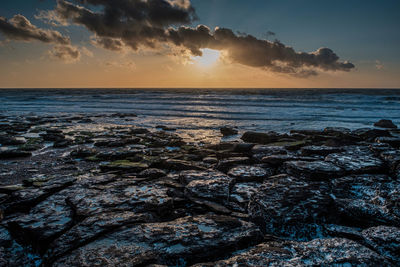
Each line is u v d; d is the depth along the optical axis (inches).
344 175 254.8
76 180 262.7
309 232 166.7
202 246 136.1
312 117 999.6
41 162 391.5
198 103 1696.6
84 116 1126.4
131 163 348.8
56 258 129.4
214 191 223.6
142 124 899.4
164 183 257.0
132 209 186.4
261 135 543.2
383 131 556.7
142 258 124.6
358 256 119.2
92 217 165.5
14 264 139.4
